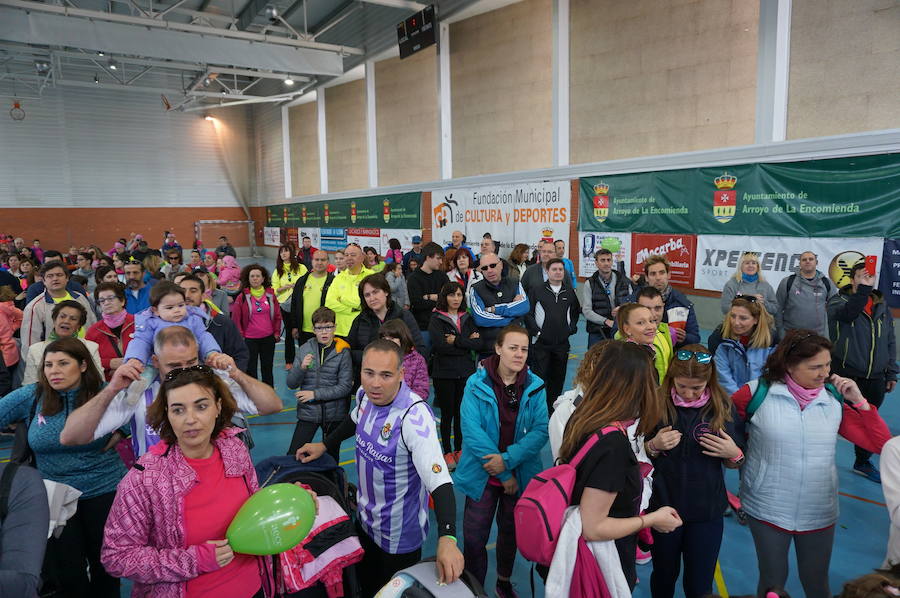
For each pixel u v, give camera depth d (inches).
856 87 313.1
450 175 598.2
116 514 69.3
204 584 73.1
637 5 411.8
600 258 221.6
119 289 169.3
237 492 76.9
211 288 272.5
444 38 576.1
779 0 334.0
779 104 340.5
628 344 80.9
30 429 100.3
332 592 87.9
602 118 444.8
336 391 148.2
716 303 373.4
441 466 87.5
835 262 303.0
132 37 487.5
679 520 79.4
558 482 73.5
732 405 95.6
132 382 100.4
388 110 676.7
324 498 94.4
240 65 544.1
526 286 228.7
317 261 259.6
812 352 89.7
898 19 295.4
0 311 211.3
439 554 77.1
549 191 479.8
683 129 397.4
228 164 1040.8
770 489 95.1
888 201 289.1
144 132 962.7
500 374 115.1
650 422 85.5
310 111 885.2
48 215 898.7
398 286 293.9
